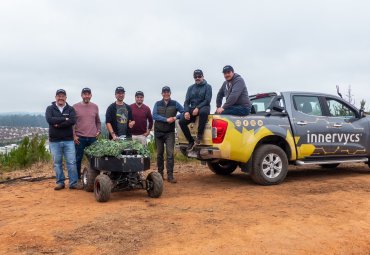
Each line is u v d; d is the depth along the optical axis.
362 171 9.95
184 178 9.39
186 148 8.57
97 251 4.23
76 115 8.26
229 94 8.16
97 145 7.33
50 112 7.78
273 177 8.02
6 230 4.97
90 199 6.98
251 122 7.92
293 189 7.49
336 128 8.86
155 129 8.81
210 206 6.14
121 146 6.96
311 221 5.24
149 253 4.18
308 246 4.40
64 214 5.77
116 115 8.34
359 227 5.03
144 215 5.59
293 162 8.60
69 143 7.99
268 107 8.30
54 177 9.78
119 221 5.28
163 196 7.14
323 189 7.40
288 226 5.03
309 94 8.84
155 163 12.19
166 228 4.95
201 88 8.02
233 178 9.26
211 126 7.72
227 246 4.36
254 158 7.91
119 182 7.03
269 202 6.35
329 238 4.64
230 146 7.65
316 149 8.61
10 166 12.30
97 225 5.10
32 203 6.73
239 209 5.89
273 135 8.14
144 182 7.34
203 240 4.53
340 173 9.65
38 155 12.96
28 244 4.46
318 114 8.80
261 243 4.46
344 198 6.55
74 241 4.53
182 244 4.41
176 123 8.96
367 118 9.40
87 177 7.59
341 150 8.94
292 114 8.42
